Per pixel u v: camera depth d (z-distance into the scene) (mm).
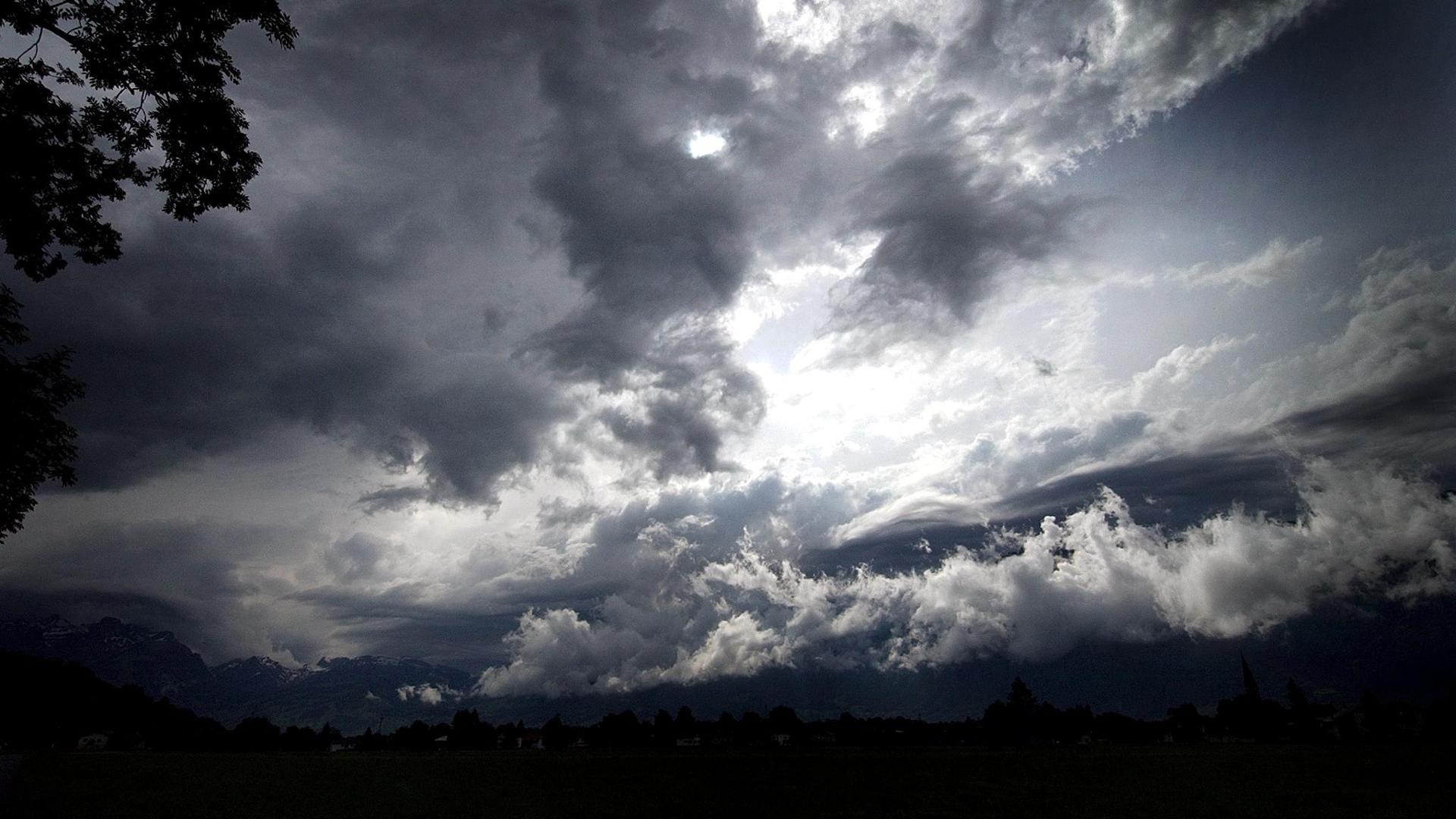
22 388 22094
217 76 20453
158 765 127562
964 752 161125
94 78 19547
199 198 22078
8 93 18891
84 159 20156
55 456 23281
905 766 116438
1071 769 104250
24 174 19375
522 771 115188
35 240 20609
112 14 18953
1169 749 155875
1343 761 105625
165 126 20500
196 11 19141
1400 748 127750
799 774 103438
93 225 21406
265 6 19906
